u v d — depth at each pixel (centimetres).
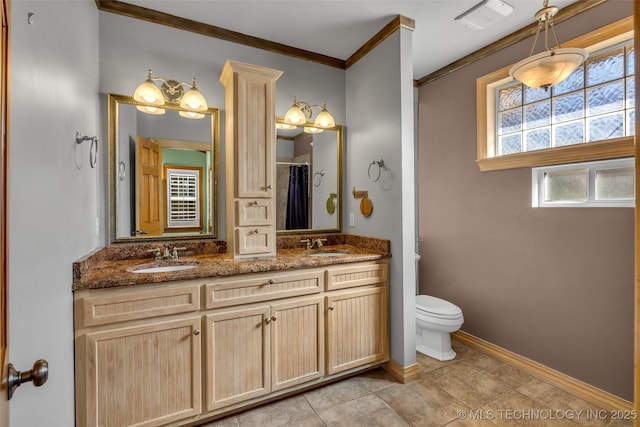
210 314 167
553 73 162
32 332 87
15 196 76
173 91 215
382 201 234
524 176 228
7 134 60
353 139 269
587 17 194
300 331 194
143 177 209
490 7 198
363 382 214
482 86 256
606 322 186
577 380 200
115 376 146
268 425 172
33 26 89
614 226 183
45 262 99
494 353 247
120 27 202
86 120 163
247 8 204
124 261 196
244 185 206
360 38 241
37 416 92
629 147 175
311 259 203
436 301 267
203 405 166
